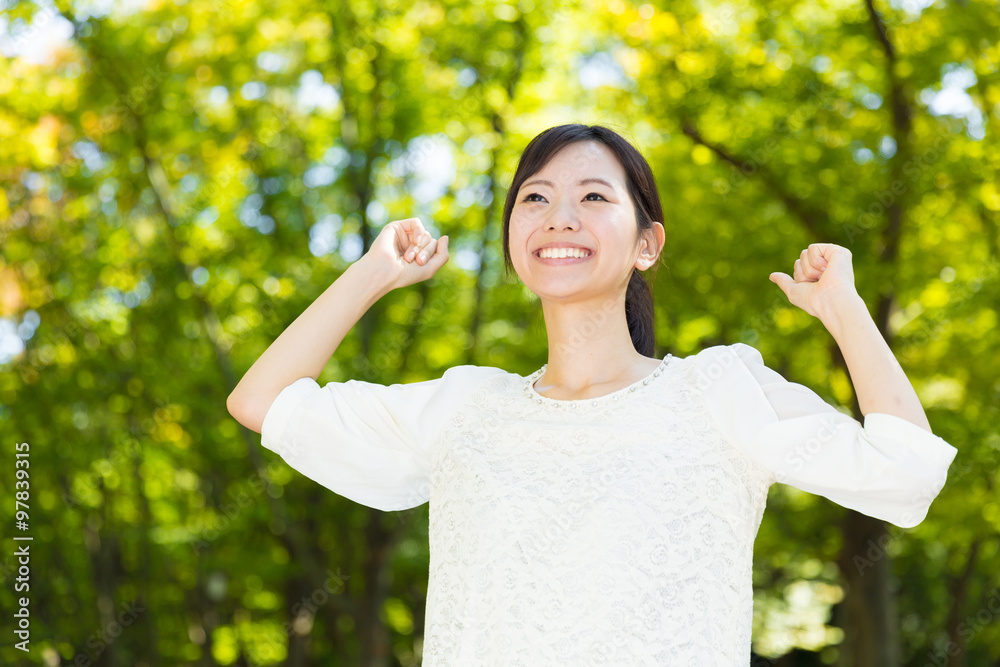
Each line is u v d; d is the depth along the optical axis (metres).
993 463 8.22
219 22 10.00
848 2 8.51
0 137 9.66
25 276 10.58
